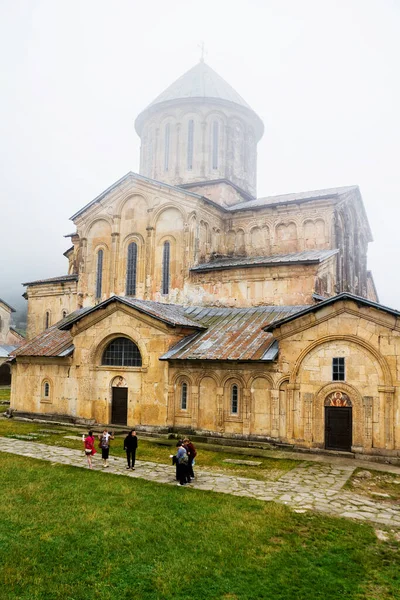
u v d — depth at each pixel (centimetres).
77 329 3019
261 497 1484
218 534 1175
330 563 1034
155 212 3347
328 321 2208
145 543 1123
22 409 3291
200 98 3828
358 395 2116
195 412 2522
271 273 2906
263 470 1848
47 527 1214
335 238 3206
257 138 4375
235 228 3534
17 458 1975
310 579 963
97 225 3638
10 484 1584
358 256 3875
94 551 1080
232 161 3934
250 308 2941
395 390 2042
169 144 3934
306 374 2244
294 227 3328
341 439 2145
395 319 2056
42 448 2208
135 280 3406
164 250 3309
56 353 3108
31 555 1055
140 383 2748
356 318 2144
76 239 4075
